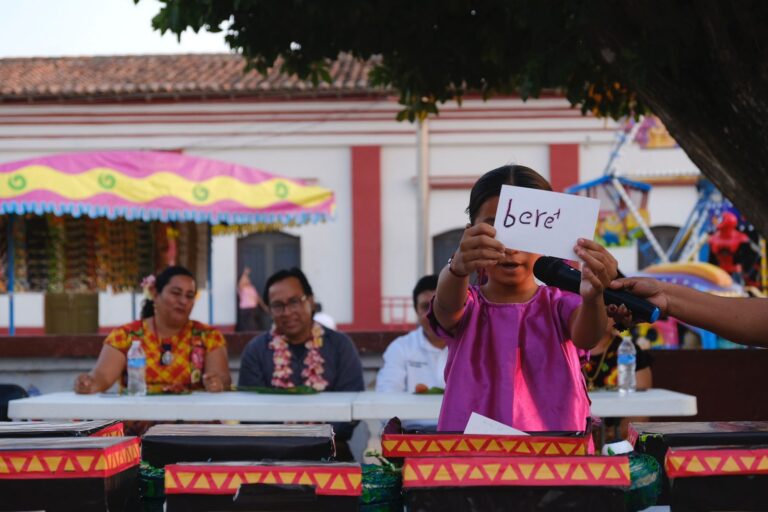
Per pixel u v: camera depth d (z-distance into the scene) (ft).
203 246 37.99
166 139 65.51
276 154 66.18
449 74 19.15
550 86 15.03
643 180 63.82
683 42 12.81
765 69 11.93
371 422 23.67
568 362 8.23
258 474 6.14
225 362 18.51
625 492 6.48
